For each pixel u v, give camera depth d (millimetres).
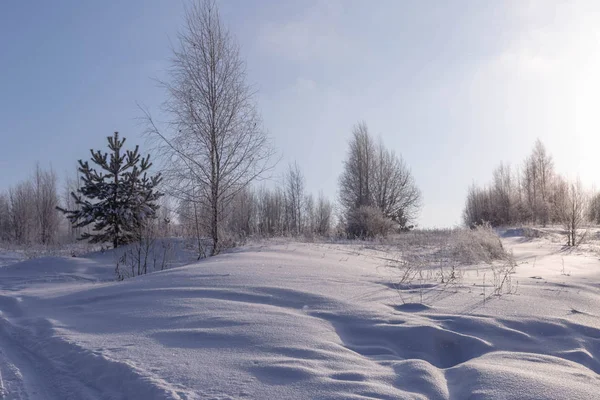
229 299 6996
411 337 5281
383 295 7160
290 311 6316
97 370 4793
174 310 6605
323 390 3947
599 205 35969
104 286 9180
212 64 16094
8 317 7934
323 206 42906
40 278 13172
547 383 3945
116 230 18172
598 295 6984
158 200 21188
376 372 4352
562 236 23766
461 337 5215
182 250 16172
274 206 41719
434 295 7164
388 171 39375
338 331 5613
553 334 5367
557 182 40906
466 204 48125
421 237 20078
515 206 42062
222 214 16547
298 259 10344
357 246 16594
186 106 15953
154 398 3963
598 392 3811
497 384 3953
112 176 18594
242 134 16203
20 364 5355
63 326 6594
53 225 42250
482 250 13094
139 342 5465
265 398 3850
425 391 3984
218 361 4691
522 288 7488
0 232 42469
